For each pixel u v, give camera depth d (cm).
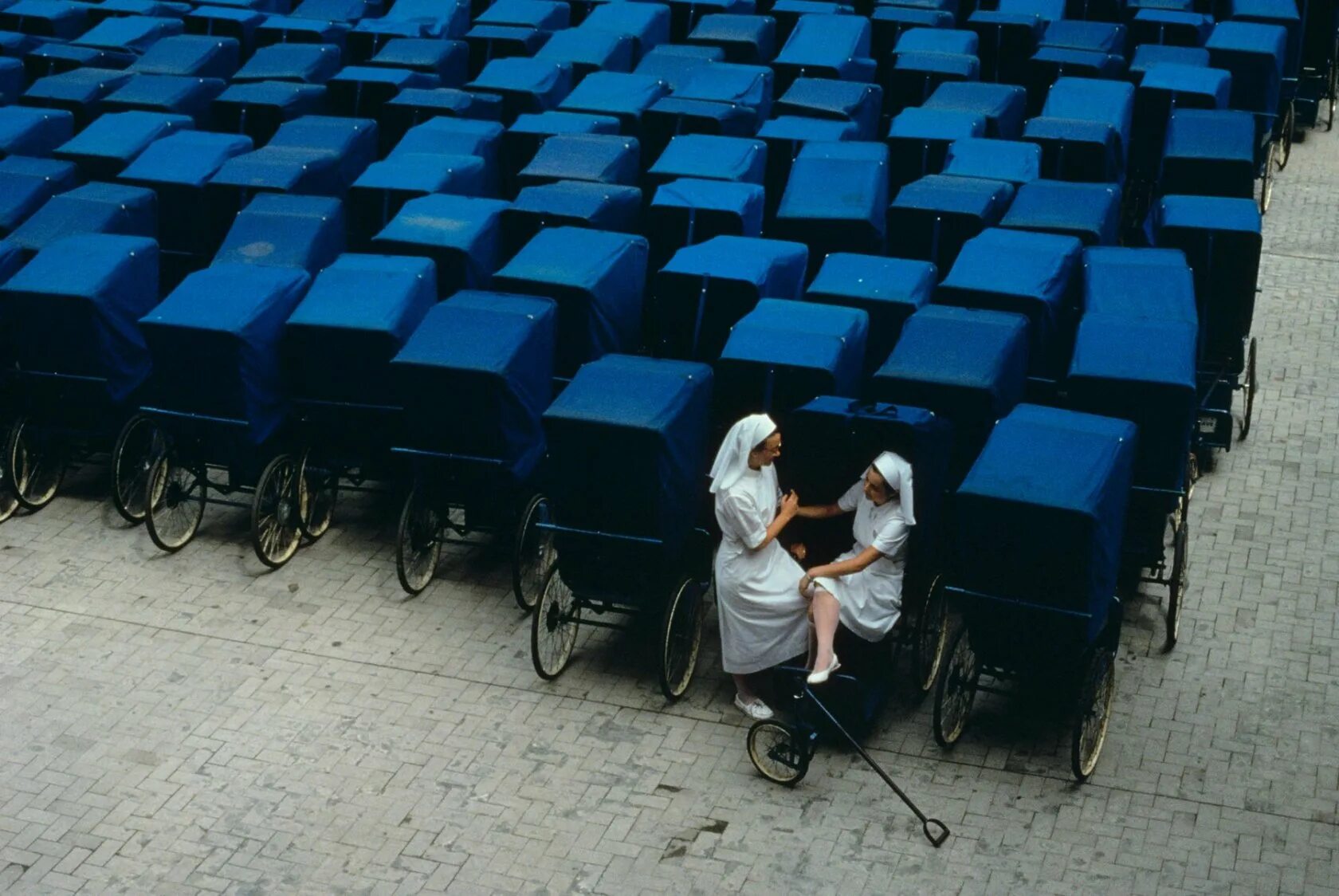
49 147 1991
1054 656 1159
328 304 1429
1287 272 1988
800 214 1662
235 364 1400
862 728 1212
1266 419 1667
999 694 1270
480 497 1378
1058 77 2136
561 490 1240
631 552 1249
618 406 1220
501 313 1360
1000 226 1598
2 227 1705
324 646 1344
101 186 1714
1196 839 1110
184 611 1395
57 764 1203
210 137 1842
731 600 1205
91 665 1320
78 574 1451
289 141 1864
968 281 1445
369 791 1173
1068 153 1831
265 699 1276
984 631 1167
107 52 2298
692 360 1470
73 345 1491
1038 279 1441
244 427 1424
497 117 2067
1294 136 2422
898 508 1170
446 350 1322
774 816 1141
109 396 1519
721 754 1209
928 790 1163
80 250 1527
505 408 1321
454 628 1370
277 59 2184
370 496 1580
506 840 1123
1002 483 1117
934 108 1970
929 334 1320
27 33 2434
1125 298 1409
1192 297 1407
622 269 1503
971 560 1137
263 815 1151
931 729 1230
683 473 1242
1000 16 2273
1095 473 1124
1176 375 1251
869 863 1095
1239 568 1416
